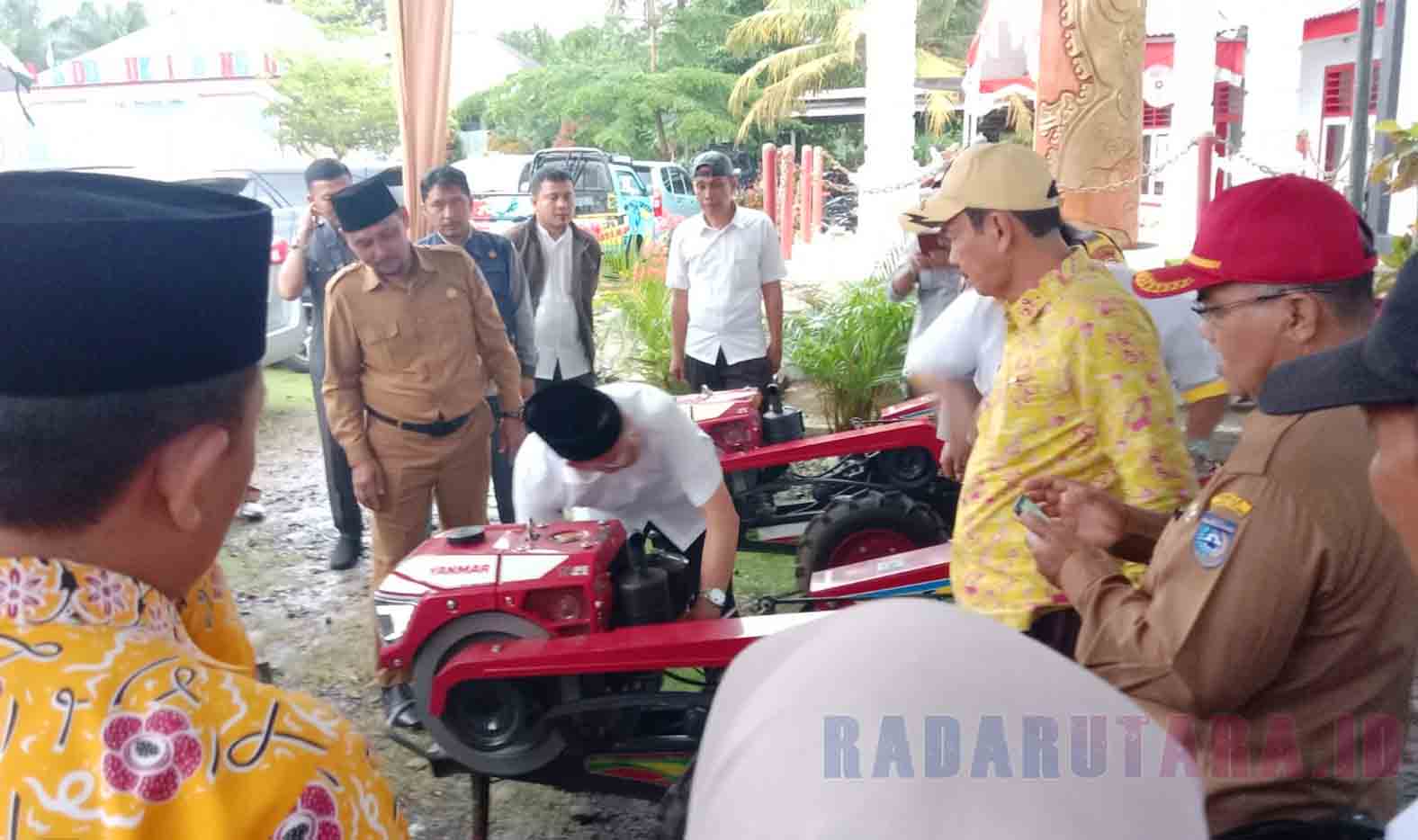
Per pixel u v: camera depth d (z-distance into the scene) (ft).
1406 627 4.99
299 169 35.14
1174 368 12.64
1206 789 5.18
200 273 3.02
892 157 41.39
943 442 15.17
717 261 19.97
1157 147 61.67
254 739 2.99
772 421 15.97
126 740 2.86
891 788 1.90
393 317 13.01
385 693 12.94
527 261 19.22
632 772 9.20
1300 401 3.52
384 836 3.19
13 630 2.93
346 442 13.20
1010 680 2.04
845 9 87.81
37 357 2.81
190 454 3.12
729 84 89.61
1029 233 7.72
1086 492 7.02
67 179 3.26
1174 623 5.14
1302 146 38.70
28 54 131.54
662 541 11.37
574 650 8.69
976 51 55.57
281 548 18.98
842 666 2.10
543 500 10.81
